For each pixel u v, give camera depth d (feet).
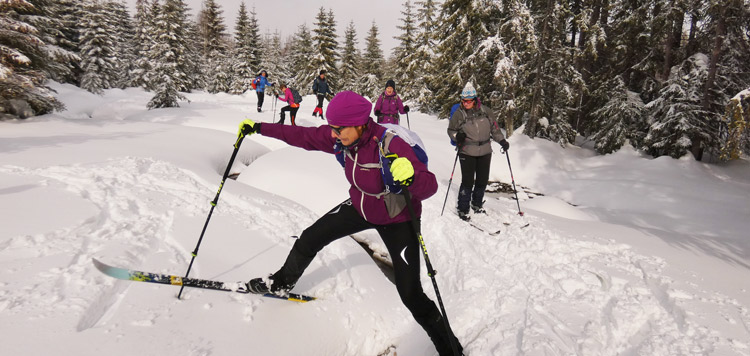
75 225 9.56
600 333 8.29
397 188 6.48
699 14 31.83
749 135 17.39
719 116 30.17
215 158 23.18
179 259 8.80
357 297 8.94
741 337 7.86
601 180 28.73
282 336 7.14
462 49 48.75
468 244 13.00
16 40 32.07
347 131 6.07
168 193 13.09
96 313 6.51
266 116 41.65
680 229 20.33
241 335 6.81
